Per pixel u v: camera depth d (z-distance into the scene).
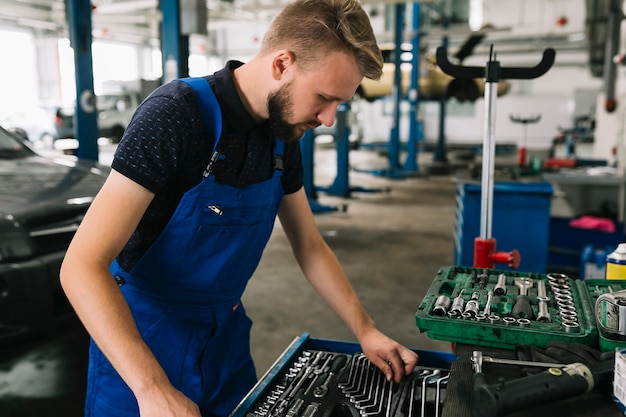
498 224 2.92
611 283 1.12
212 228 0.91
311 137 6.05
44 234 1.80
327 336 2.69
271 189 0.99
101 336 0.75
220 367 1.02
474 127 16.97
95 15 9.44
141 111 0.83
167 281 0.94
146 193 0.81
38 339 1.74
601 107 6.29
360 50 0.77
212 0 7.53
